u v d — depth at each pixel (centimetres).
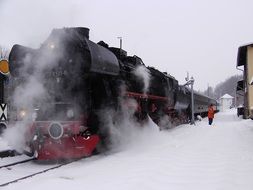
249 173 828
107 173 818
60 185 704
